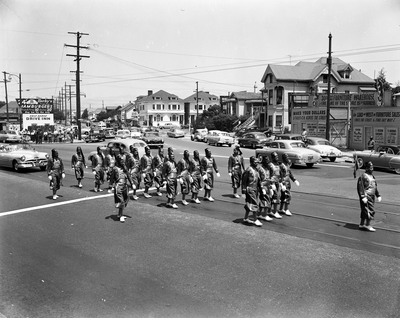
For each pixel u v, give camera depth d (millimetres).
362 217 9016
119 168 9898
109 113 149250
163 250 7594
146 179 13070
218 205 11781
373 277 6289
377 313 5152
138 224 9539
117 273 6461
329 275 6363
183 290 5840
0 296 5617
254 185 9414
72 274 6418
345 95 36656
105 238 8383
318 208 11266
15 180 16797
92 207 11453
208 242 8086
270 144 23094
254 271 6531
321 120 37281
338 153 25062
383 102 32562
